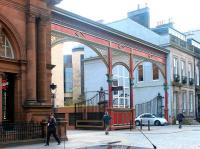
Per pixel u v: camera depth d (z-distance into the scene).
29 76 18.00
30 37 18.22
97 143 17.56
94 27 26.30
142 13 42.97
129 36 30.61
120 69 38.38
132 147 7.81
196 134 24.30
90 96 41.19
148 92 40.75
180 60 42.00
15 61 17.64
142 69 41.56
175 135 23.36
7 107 17.97
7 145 15.53
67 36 23.48
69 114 31.61
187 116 42.62
